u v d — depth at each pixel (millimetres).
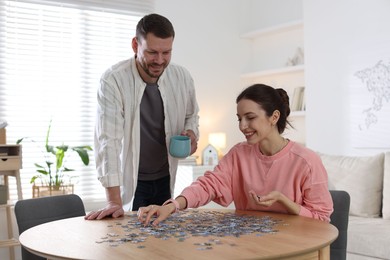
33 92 4344
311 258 1493
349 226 3475
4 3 4207
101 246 1465
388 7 4000
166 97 2469
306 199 1959
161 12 4922
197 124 2678
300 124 5027
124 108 2359
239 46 5457
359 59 4219
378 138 4090
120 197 2246
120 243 1494
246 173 2080
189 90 2609
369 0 4137
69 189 4223
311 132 4648
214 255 1328
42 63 4375
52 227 1780
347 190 3949
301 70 4883
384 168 3826
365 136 4184
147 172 2506
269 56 5348
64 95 4477
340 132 4391
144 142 2463
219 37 5305
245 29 5508
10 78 4250
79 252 1400
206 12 5215
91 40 4586
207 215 1934
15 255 4145
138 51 2248
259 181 2043
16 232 4160
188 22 5094
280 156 2006
